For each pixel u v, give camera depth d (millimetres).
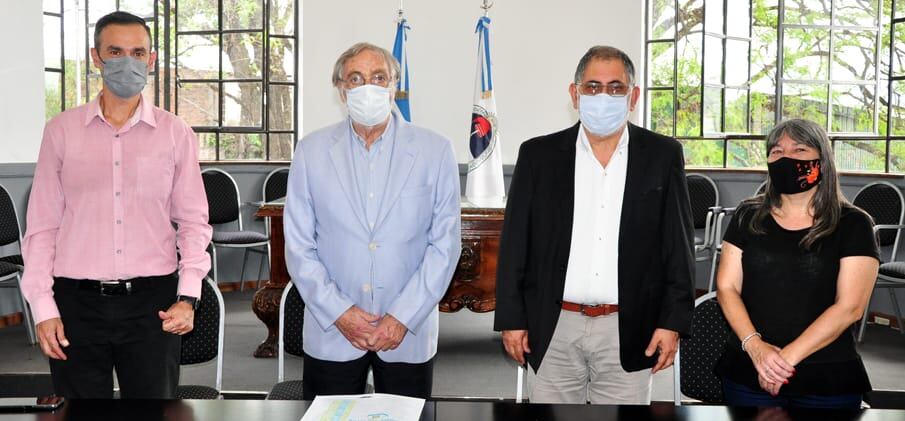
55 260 2166
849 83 6270
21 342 4965
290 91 6863
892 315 5445
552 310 2146
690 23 6484
